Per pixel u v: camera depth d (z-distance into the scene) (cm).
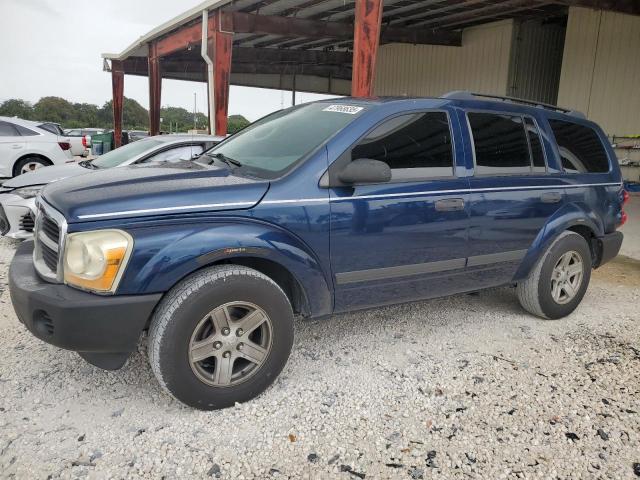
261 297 296
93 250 263
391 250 346
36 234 312
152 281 270
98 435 270
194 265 278
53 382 320
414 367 355
